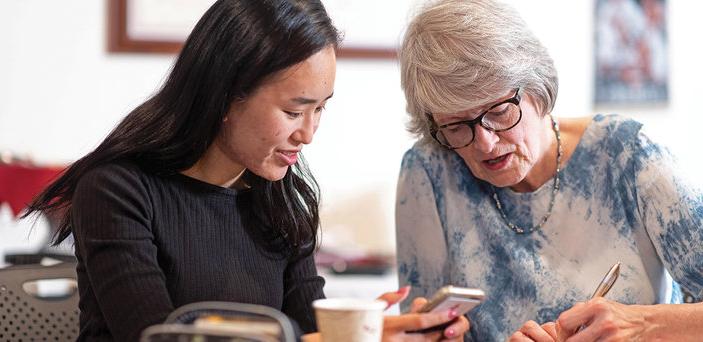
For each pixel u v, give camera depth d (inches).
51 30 142.4
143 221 60.8
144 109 63.1
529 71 67.7
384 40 149.3
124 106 144.3
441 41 67.3
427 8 70.4
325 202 147.9
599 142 73.5
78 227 60.5
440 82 66.9
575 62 154.6
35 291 80.6
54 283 93.0
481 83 66.1
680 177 70.3
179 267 62.7
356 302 48.5
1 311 70.4
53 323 71.7
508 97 67.7
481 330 74.7
